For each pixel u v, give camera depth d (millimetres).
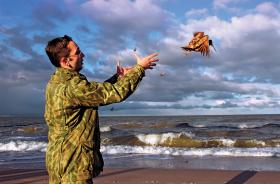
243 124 44469
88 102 2350
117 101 2330
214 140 20359
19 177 10125
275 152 16094
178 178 9609
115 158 15438
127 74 2365
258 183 8844
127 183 9000
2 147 20203
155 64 2438
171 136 21422
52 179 2461
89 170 2406
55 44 2506
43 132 37375
